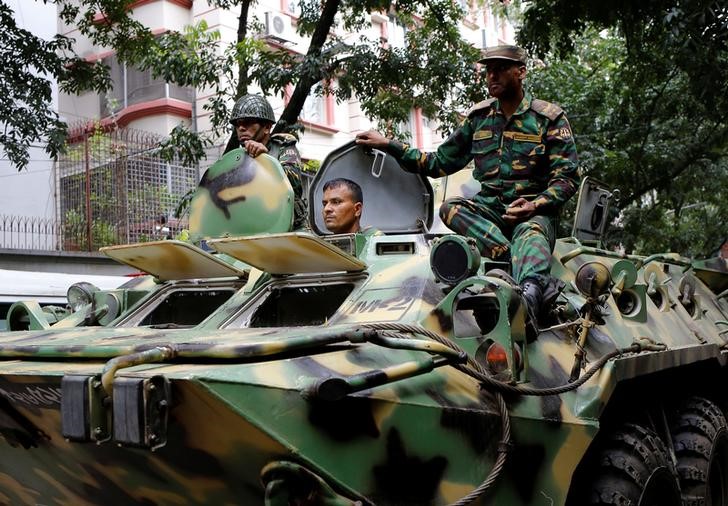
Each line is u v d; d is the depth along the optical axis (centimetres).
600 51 1566
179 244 455
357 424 313
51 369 319
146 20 1554
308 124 1702
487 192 500
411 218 552
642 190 1455
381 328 346
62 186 1415
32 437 357
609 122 1384
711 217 2028
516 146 489
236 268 485
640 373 474
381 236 457
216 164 551
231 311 452
